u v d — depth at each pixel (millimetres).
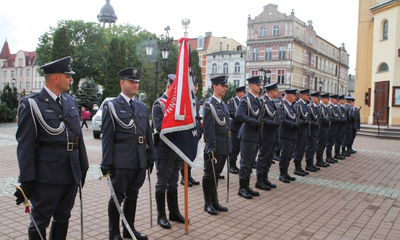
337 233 4508
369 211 5488
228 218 4969
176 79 4391
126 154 3873
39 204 3135
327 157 10203
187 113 4305
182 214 5090
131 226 4090
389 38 19578
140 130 4004
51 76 3229
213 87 5492
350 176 8203
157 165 4598
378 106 20094
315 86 51156
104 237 4125
